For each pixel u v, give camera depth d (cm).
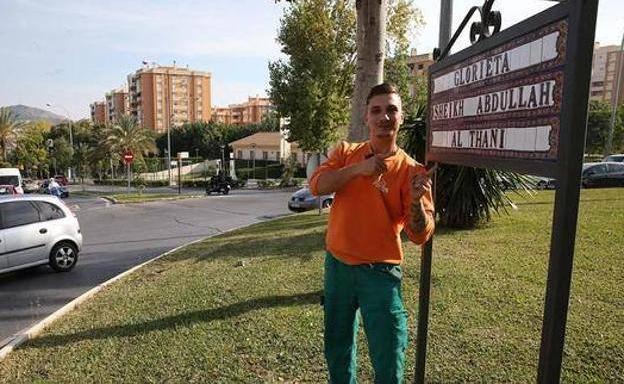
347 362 252
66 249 885
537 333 390
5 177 2873
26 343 457
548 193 1694
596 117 4656
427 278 290
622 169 2364
